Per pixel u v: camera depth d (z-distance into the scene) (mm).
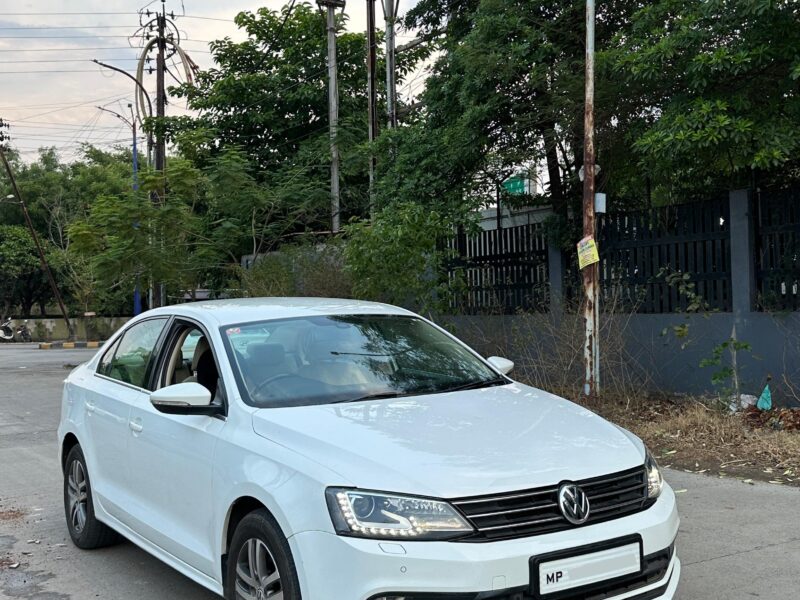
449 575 3025
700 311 9484
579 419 4031
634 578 3367
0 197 44031
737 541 5266
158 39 26172
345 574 3104
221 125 24109
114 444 5078
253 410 3938
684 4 8828
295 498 3340
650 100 9406
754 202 9008
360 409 3914
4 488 7664
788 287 8734
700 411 8508
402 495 3160
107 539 5641
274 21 24844
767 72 8211
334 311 5004
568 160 11570
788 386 8578
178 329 4984
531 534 3178
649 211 10078
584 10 10422
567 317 10156
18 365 23828
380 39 23656
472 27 11914
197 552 4035
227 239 18938
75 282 39344
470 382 4633
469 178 12562
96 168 45469
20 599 4742
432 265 11484
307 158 21609
